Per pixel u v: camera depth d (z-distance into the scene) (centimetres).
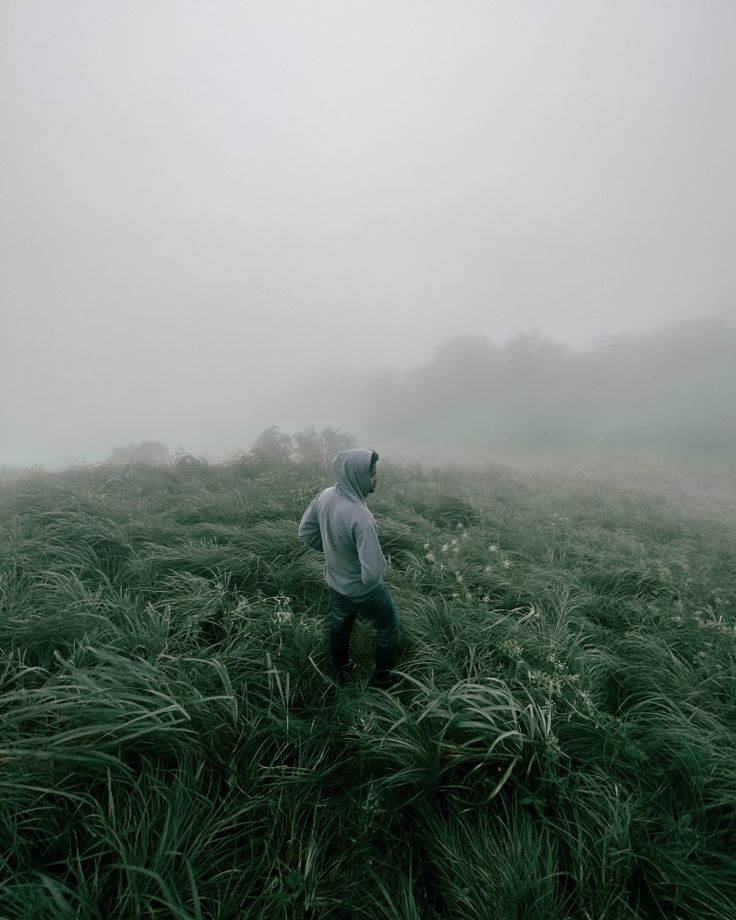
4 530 377
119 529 389
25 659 202
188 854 132
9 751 136
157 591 291
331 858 141
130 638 223
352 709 198
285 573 330
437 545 422
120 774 150
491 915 123
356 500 195
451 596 327
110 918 114
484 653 247
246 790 157
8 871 123
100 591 274
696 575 402
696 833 148
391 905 123
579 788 160
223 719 175
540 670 219
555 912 126
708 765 172
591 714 192
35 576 292
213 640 253
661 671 240
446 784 165
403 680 227
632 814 154
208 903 124
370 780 163
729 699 225
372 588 189
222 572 324
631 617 332
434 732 182
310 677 226
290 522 435
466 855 144
